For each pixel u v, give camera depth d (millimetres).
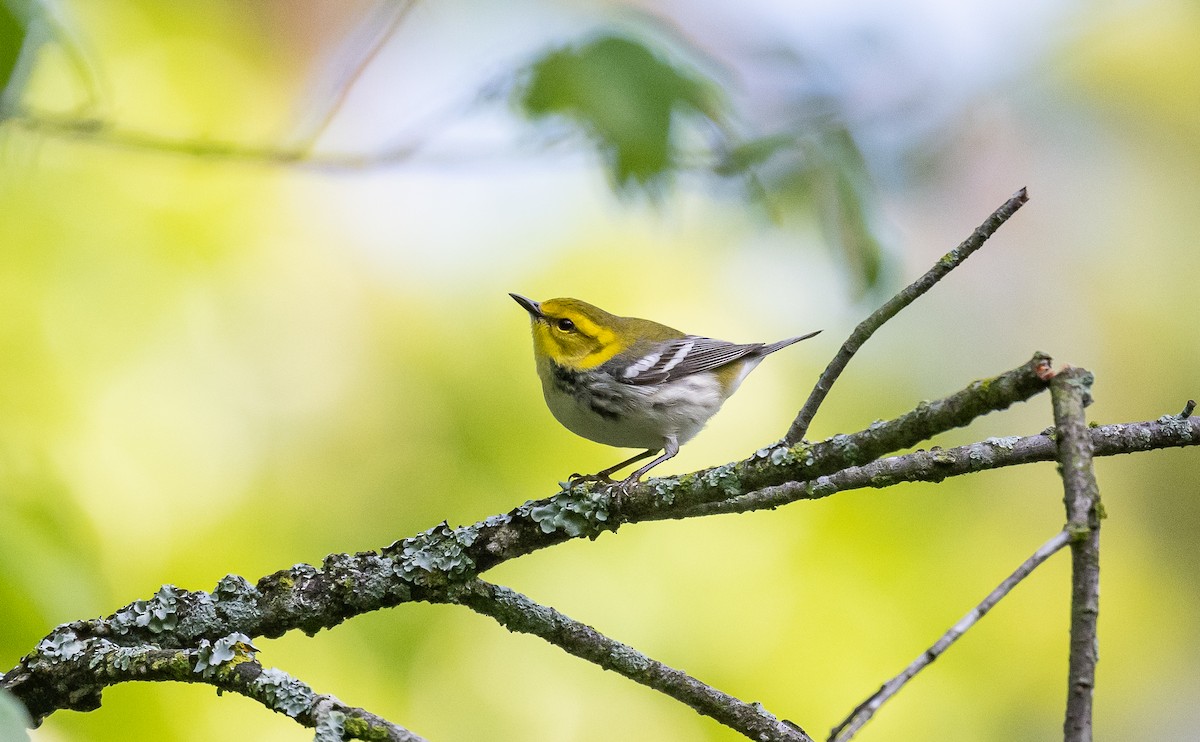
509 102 7883
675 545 12312
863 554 12398
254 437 12422
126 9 13859
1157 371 16062
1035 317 15891
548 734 11438
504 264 13727
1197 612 14438
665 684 6016
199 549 11641
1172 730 13484
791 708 11617
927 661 3916
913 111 9961
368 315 13359
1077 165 16234
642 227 13820
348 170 8922
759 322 13719
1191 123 16234
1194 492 14930
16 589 6949
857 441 5617
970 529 12961
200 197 13297
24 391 11742
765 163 8633
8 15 7371
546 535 6391
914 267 15625
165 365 12414
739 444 13117
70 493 9195
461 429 12820
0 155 8703
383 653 11344
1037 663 12430
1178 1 15891
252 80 14320
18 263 12258
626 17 8391
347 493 12406
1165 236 16297
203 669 5332
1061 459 4566
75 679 5609
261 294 13125
